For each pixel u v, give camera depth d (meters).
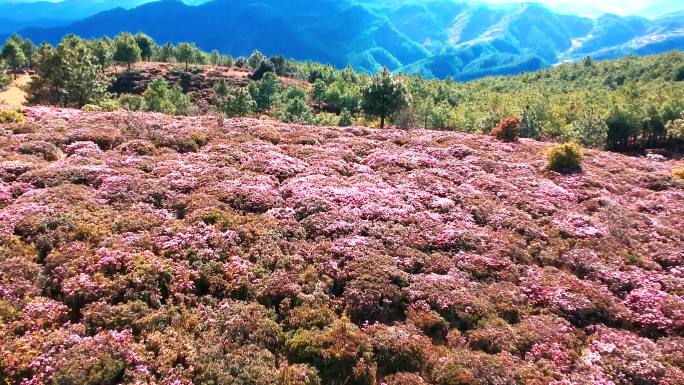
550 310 15.38
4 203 18.00
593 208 24.75
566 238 20.83
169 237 16.61
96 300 13.11
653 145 93.38
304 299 14.39
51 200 17.98
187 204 19.47
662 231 22.14
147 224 17.30
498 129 41.84
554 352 13.13
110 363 10.75
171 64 155.12
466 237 19.19
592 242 20.28
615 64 167.38
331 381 11.79
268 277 15.26
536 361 12.97
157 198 19.88
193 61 165.75
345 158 29.27
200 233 17.17
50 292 13.48
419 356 12.73
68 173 20.88
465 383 11.66
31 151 24.03
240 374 11.14
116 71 137.62
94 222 16.91
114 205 18.66
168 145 27.67
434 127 87.94
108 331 12.02
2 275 13.38
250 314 13.41
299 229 18.56
